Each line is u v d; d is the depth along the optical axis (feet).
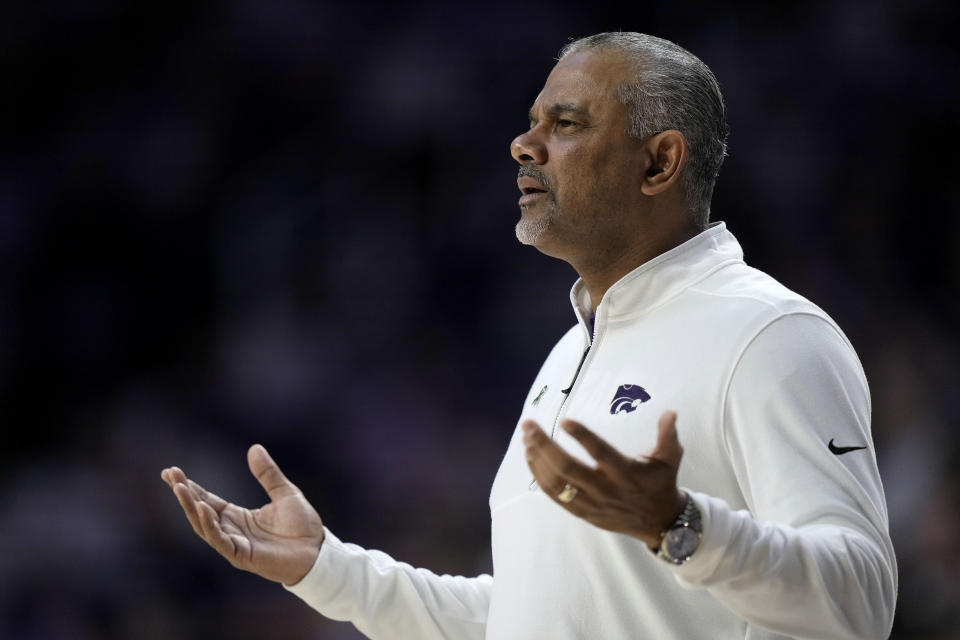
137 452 93.71
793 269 112.47
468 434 107.96
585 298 30.58
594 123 28.60
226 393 107.76
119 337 114.62
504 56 123.13
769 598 21.94
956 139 118.01
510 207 118.21
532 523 26.96
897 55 120.26
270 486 30.83
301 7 125.29
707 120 29.43
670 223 28.99
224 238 119.34
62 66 122.31
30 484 86.38
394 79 123.03
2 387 109.50
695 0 122.21
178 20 124.47
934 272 114.11
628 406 26.48
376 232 118.11
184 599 84.02
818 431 24.36
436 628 31.01
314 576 29.99
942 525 73.67
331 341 112.68
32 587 78.59
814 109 118.32
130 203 119.34
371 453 104.78
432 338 113.80
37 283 114.93
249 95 123.24
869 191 116.37
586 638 25.50
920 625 69.21
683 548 21.12
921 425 87.25
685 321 26.94
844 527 23.31
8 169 119.03
